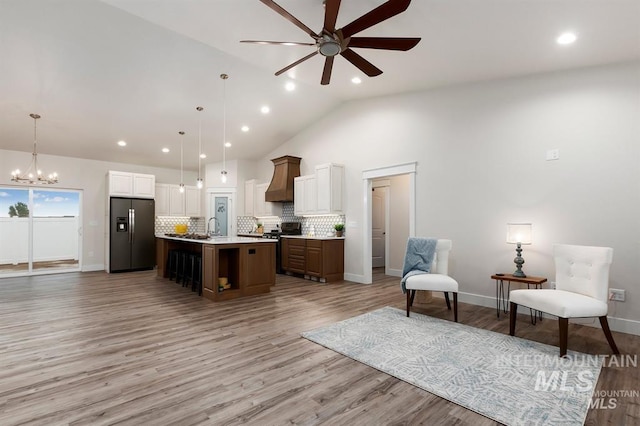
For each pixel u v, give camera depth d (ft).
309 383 7.34
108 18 11.44
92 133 20.02
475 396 6.78
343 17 10.02
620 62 10.84
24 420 5.90
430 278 12.11
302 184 22.17
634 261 10.53
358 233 19.60
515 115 13.08
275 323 11.59
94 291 16.90
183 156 25.76
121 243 23.63
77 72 14.14
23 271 21.89
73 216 25.46
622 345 9.49
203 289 15.61
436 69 13.25
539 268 12.41
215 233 24.47
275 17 10.59
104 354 8.89
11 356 8.74
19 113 16.81
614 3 7.90
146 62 14.12
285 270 22.47
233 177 27.37
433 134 15.75
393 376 7.68
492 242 13.69
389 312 13.02
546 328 11.06
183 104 18.03
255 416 6.08
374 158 18.58
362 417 6.07
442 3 8.67
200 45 13.43
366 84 16.22
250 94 17.87
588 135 11.39
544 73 12.39
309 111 20.85
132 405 6.42
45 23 11.35
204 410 6.26
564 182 11.87
